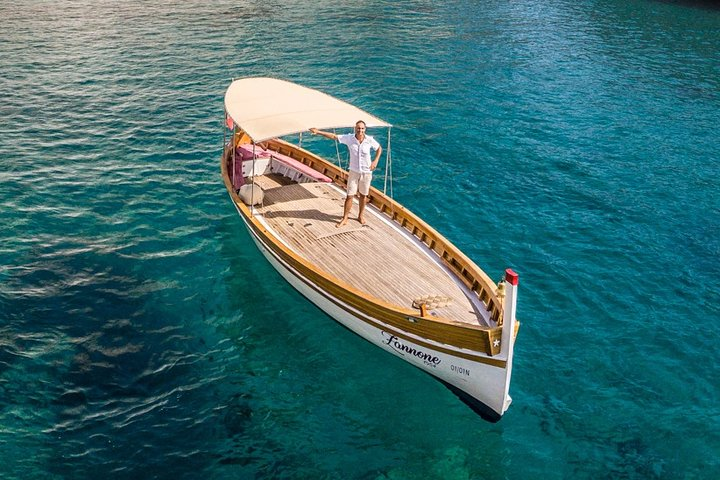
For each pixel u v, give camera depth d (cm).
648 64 3781
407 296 1401
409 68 3553
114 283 1686
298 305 1627
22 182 2177
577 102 3112
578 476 1180
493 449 1235
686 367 1446
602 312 1628
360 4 5150
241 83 1919
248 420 1291
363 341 1510
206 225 1984
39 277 1692
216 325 1551
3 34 3916
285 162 1964
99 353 1446
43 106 2845
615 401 1349
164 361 1435
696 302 1672
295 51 3797
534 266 1814
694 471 1187
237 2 5041
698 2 5544
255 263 1795
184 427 1271
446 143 2606
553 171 2388
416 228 1625
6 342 1455
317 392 1363
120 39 3916
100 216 2008
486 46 4056
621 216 2086
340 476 1177
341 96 3092
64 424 1261
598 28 4638
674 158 2522
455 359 1268
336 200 1806
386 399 1349
